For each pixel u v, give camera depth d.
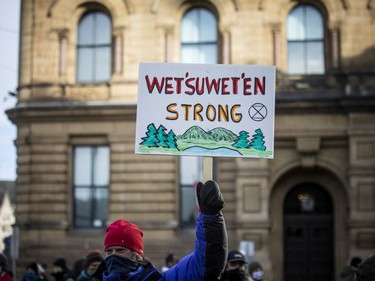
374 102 31.70
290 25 33.66
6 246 34.59
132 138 33.41
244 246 27.64
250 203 32.28
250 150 7.98
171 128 8.03
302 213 34.03
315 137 32.25
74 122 33.84
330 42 33.00
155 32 33.94
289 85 32.78
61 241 33.56
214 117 8.03
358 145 31.92
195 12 34.19
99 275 6.96
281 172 32.56
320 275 33.56
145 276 6.32
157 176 33.22
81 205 34.09
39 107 33.78
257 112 8.01
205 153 7.99
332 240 33.66
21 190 34.19
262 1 33.31
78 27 34.88
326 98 31.94
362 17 32.81
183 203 33.59
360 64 32.56
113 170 33.47
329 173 33.22
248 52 33.22
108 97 33.75
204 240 6.19
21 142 34.28
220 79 8.05
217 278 6.27
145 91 8.06
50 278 32.41
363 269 5.64
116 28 34.09
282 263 33.34
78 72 34.72
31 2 34.84
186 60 34.06
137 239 6.50
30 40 34.66
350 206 31.94
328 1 33.03
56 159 33.91
